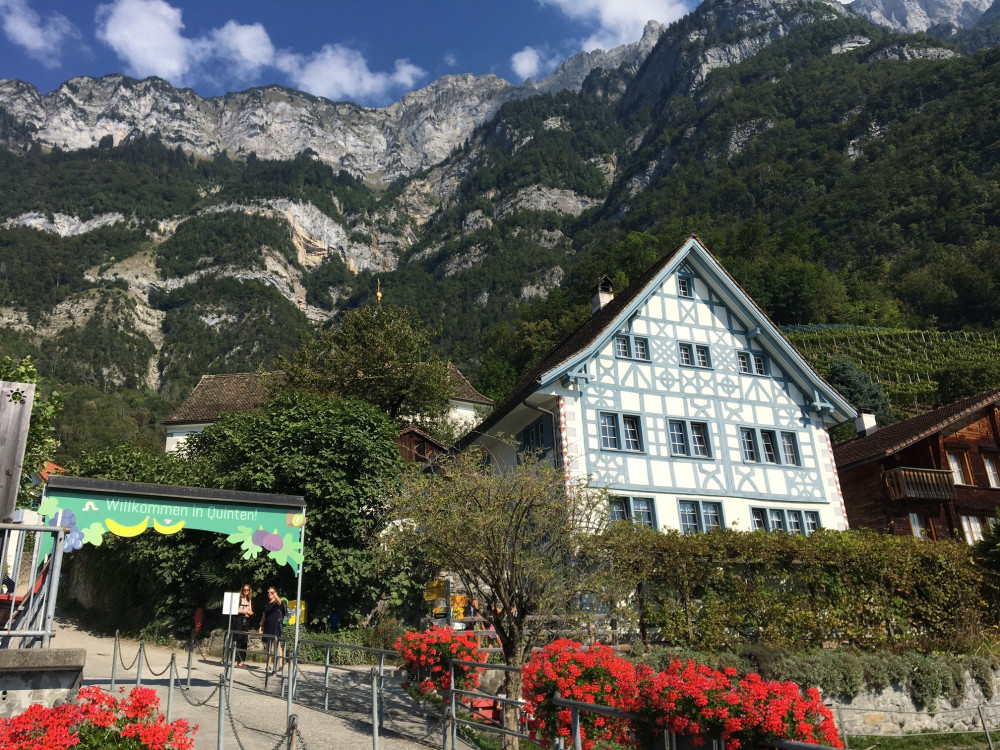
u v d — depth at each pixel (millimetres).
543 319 104000
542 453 22516
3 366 19938
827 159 177125
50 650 7246
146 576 20688
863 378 57125
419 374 37250
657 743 7836
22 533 8547
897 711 15172
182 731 6910
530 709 10117
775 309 94375
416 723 12594
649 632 17453
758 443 24234
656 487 22172
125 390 173250
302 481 20078
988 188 136250
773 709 7062
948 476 25938
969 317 104188
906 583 19219
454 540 13172
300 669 15977
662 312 24328
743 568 18234
